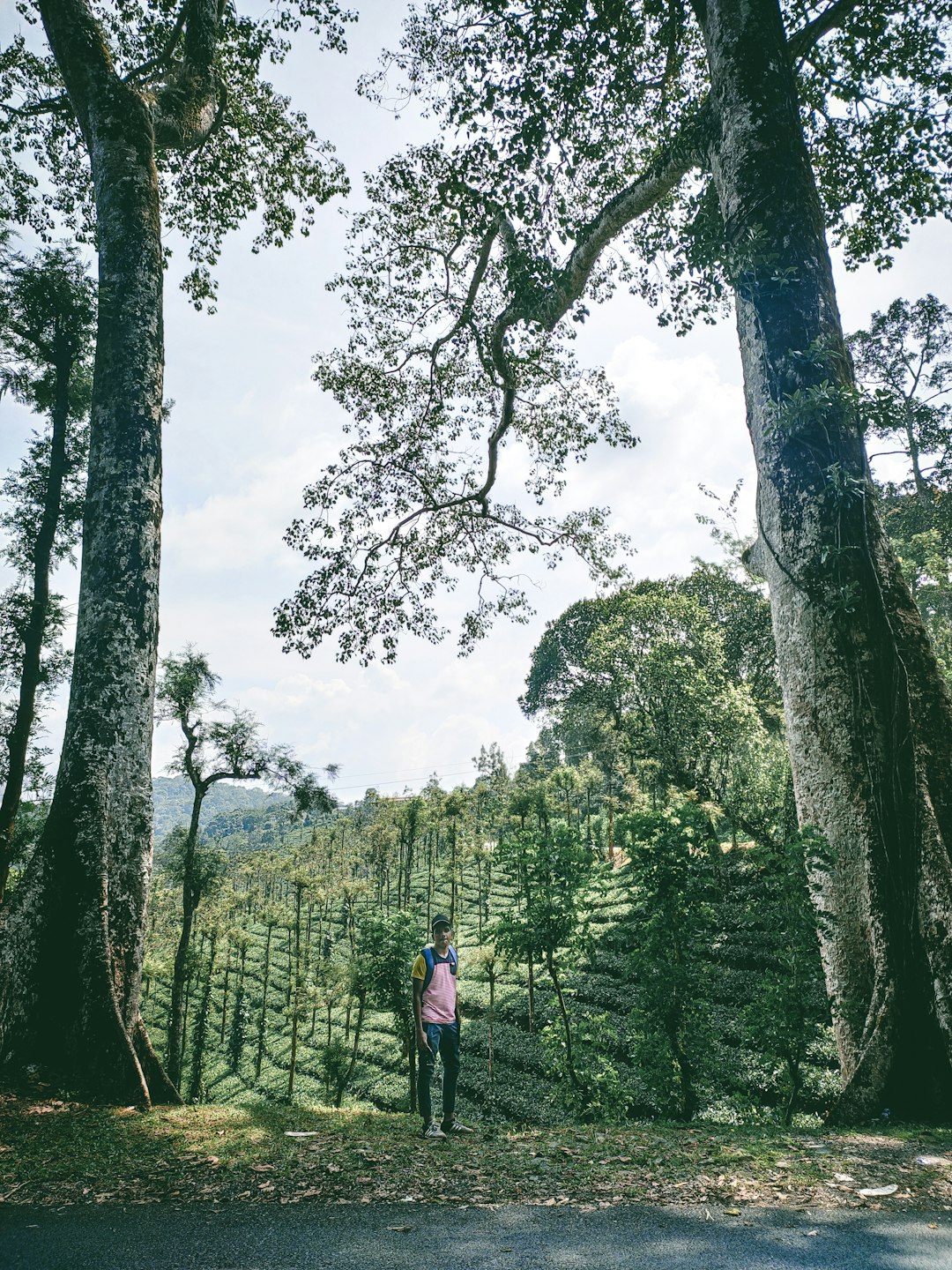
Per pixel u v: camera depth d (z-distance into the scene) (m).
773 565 8.61
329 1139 5.11
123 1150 4.75
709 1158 4.48
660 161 12.20
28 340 13.02
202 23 12.20
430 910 51.66
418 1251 3.01
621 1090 9.55
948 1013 6.11
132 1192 3.89
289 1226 3.33
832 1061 14.84
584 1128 5.92
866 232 15.02
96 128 9.85
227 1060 44.72
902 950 6.55
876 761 7.18
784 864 6.93
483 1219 3.41
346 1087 30.92
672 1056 7.70
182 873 26.73
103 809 7.52
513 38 12.27
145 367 9.03
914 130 13.54
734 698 27.23
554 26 12.11
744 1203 3.62
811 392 8.08
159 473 8.92
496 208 13.02
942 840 6.73
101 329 9.08
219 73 14.84
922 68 13.51
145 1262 2.92
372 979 18.16
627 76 13.43
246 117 17.05
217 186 17.72
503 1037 25.91
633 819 7.91
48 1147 4.79
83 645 8.09
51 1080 6.29
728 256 9.03
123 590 8.24
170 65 14.90
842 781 7.34
